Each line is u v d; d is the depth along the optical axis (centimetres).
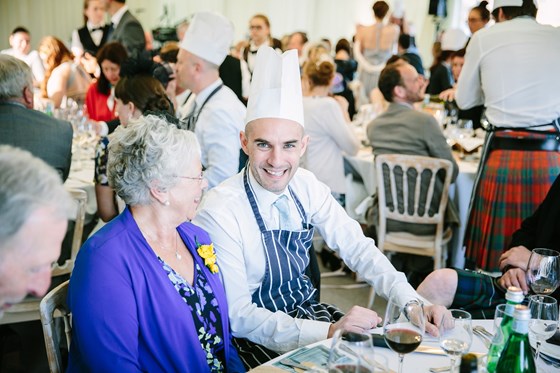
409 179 312
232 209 170
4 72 219
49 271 102
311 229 188
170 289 142
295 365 131
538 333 131
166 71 315
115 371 133
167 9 885
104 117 433
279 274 175
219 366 155
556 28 272
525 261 203
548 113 270
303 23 949
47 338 140
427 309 155
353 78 660
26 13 814
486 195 285
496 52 279
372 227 338
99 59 420
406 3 920
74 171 299
